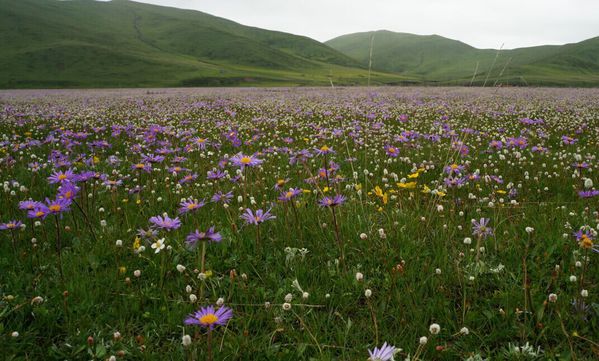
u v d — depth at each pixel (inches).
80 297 132.7
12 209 204.8
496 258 156.6
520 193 242.5
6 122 606.9
